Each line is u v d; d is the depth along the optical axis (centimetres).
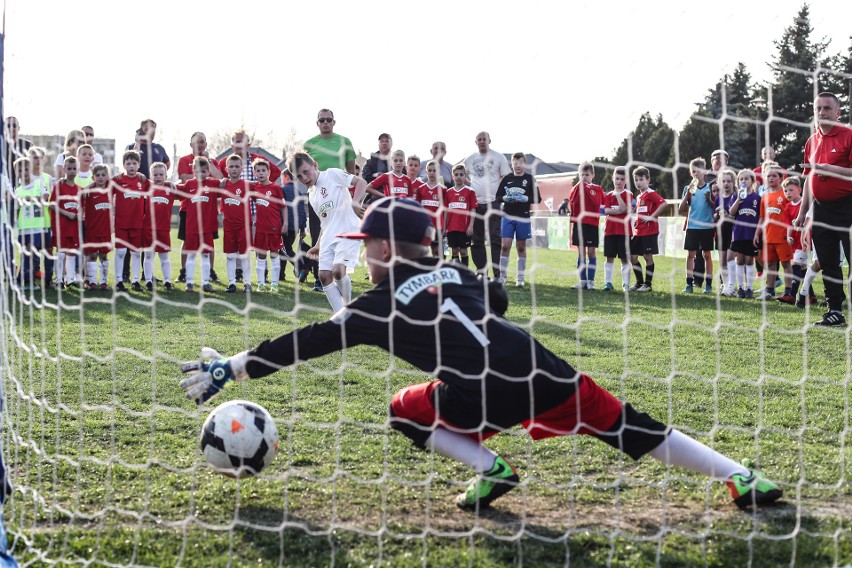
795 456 354
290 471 331
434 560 251
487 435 292
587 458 351
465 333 273
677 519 286
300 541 265
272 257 1061
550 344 638
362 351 594
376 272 289
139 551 258
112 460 333
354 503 300
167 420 406
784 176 951
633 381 503
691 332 704
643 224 1075
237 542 264
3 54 291
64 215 946
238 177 1027
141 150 1036
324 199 710
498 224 1147
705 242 1062
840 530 269
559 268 1393
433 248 1141
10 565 248
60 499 303
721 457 293
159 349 604
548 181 1612
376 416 416
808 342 655
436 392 286
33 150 427
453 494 310
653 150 1111
